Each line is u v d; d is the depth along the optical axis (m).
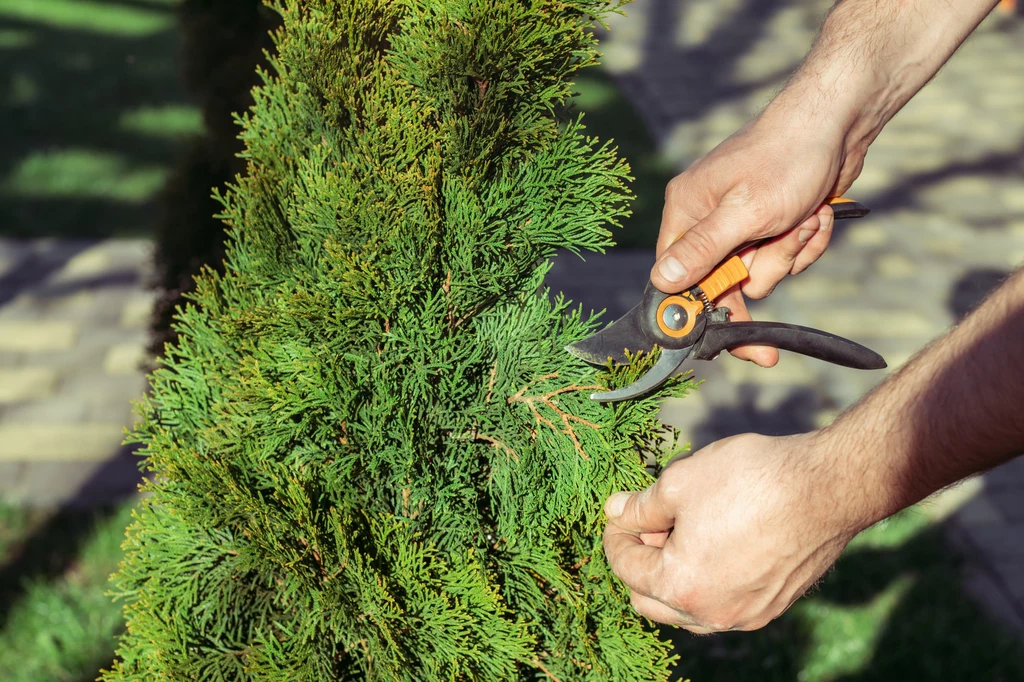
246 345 1.32
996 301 1.02
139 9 10.62
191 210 2.55
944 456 1.02
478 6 1.18
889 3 1.55
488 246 1.31
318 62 1.27
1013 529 3.91
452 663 1.24
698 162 1.49
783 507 1.17
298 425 1.26
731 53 10.05
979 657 3.16
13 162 6.48
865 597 3.40
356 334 1.28
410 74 1.27
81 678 2.90
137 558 1.34
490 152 1.28
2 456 3.89
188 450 1.31
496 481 1.36
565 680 1.40
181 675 1.22
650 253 5.93
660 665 1.37
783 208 1.41
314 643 1.25
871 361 1.38
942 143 7.91
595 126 7.80
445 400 1.34
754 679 3.07
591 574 1.41
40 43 9.08
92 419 4.18
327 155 1.30
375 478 1.31
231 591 1.31
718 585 1.24
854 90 1.49
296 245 1.36
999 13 11.48
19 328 4.81
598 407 1.34
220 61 2.50
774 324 1.39
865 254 6.14
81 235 5.74
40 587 3.19
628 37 10.43
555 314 1.40
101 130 7.14
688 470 1.26
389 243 1.25
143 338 4.80
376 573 1.20
